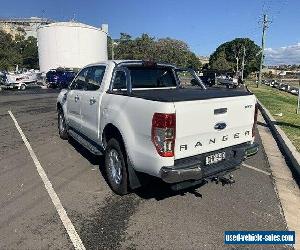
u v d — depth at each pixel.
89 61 61.12
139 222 4.26
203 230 4.10
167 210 4.60
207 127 4.36
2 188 5.26
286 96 29.02
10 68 72.75
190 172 4.10
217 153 4.59
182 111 4.03
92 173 5.99
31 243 3.75
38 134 9.09
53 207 4.63
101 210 4.57
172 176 4.00
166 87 6.21
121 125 4.65
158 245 3.77
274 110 15.78
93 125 5.84
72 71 31.39
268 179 5.96
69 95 7.16
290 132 9.75
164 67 6.16
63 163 6.54
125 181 4.83
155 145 4.07
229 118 4.67
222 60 95.00
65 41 58.50
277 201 4.98
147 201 4.88
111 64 5.55
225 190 5.35
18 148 7.61
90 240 3.84
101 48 64.12
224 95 4.63
